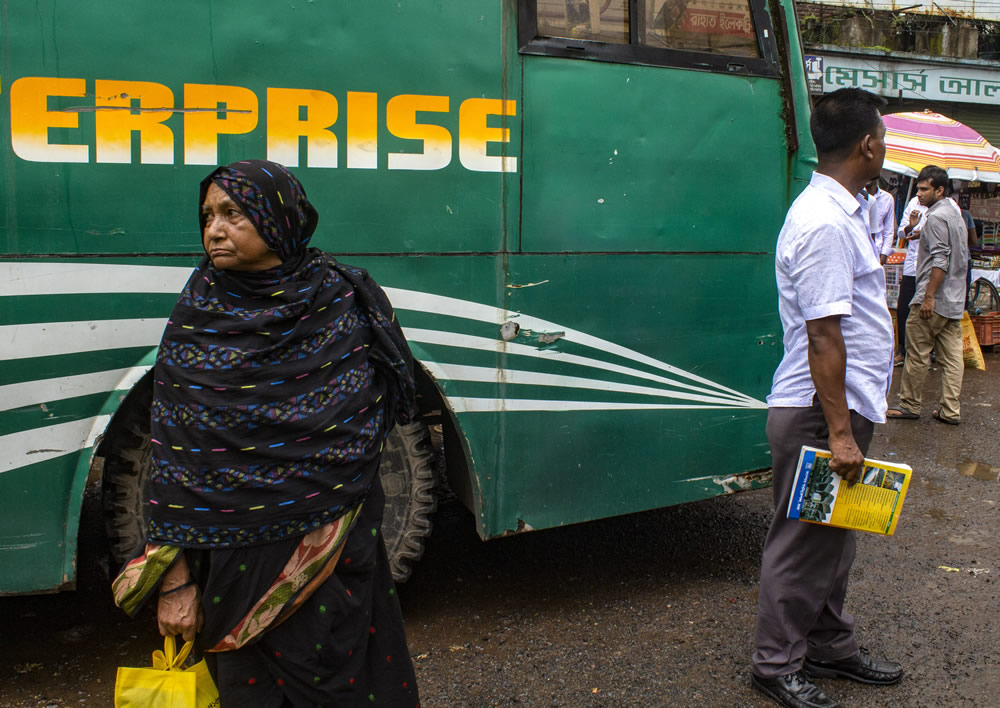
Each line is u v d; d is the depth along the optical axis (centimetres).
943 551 414
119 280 267
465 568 386
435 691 285
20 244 258
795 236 254
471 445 314
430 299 303
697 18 338
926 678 298
